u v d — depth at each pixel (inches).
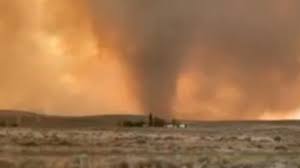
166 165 1839.3
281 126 7716.5
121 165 1801.2
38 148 2358.5
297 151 2610.7
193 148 2625.5
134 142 2920.8
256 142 3137.3
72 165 1780.3
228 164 1900.8
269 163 1953.7
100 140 2994.6
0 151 2151.8
